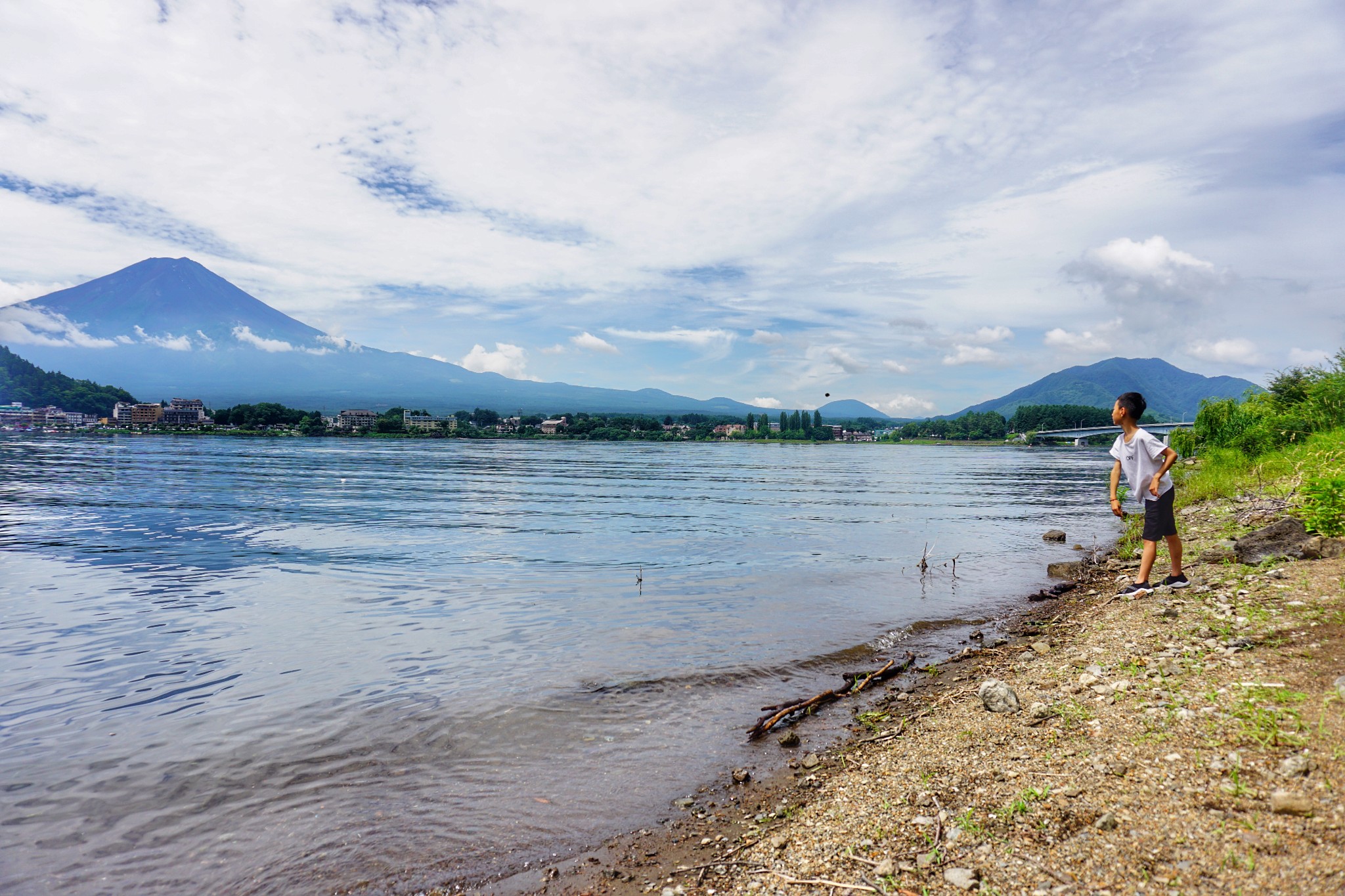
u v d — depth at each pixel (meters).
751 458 152.75
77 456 103.06
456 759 8.26
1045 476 87.50
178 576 21.19
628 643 13.20
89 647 13.36
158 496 48.06
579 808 7.07
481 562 23.80
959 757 6.94
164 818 7.01
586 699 10.16
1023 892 4.41
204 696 10.52
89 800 7.39
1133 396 11.57
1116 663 8.62
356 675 11.46
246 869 6.12
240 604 17.25
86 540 28.62
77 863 6.25
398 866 6.10
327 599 17.83
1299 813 4.31
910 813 5.91
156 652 12.99
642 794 7.34
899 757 7.42
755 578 20.22
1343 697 5.75
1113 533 30.03
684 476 85.06
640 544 28.27
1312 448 22.64
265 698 10.38
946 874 4.80
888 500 51.69
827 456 174.88
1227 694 6.54
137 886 5.91
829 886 5.07
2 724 9.51
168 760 8.33
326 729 9.19
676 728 9.08
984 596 17.00
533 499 51.41
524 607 16.59
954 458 159.12
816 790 7.11
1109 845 4.64
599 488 63.12
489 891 5.70
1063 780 5.78
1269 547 12.53
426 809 7.09
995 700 8.14
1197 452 43.19
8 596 18.23
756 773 7.75
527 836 6.57
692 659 12.05
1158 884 4.10
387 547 27.27
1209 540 17.44
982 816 5.54
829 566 22.36
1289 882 3.74
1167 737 6.00
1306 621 8.19
